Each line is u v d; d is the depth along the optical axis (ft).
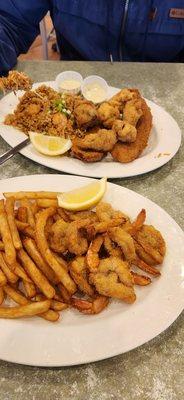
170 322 1.05
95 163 1.51
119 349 0.99
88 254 1.11
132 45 2.52
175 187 1.50
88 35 2.49
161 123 1.74
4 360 0.97
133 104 1.67
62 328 1.02
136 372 1.01
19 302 1.05
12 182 1.37
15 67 2.10
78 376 0.99
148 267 1.16
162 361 1.03
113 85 2.04
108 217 1.22
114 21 2.38
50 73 2.08
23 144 1.54
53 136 1.57
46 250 1.10
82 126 1.63
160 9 2.33
